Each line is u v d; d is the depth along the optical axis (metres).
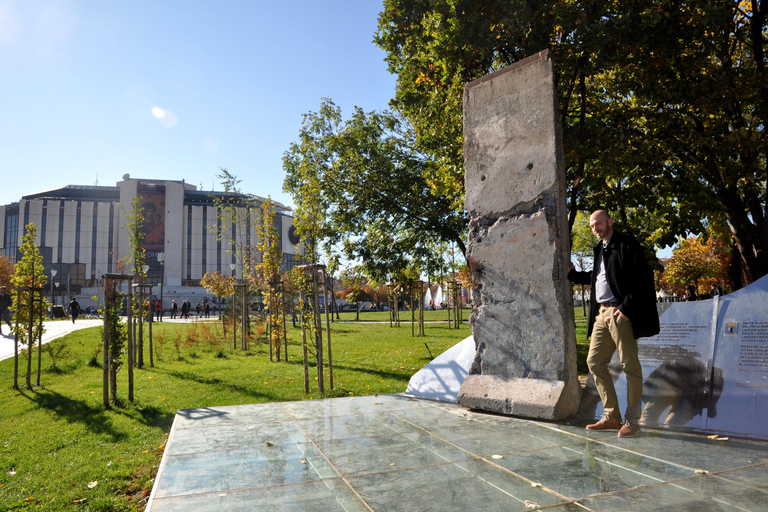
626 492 2.64
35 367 12.23
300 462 3.37
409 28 10.56
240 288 20.25
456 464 3.24
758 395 3.88
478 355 5.45
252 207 23.02
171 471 3.23
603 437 3.88
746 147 8.64
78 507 3.77
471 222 5.68
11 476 4.59
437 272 16.05
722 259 27.19
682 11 7.69
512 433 4.08
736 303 4.41
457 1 7.84
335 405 5.59
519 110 5.28
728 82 8.62
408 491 2.75
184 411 5.36
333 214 15.23
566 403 4.56
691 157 10.18
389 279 16.05
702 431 3.95
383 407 5.41
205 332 19.98
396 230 15.38
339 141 15.21
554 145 4.89
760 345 4.08
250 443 3.94
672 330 4.71
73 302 32.59
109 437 5.76
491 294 5.38
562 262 4.79
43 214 93.81
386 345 17.25
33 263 10.02
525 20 7.34
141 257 15.37
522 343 5.01
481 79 5.73
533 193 5.05
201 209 96.69
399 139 15.45
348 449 3.68
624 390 4.67
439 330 25.42
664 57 8.03
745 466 3.06
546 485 2.79
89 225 94.50
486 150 5.60
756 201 11.23
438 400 5.78
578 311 44.28
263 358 13.79
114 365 7.82
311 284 8.67
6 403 8.36
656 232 13.44
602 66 7.49
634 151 8.87
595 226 4.27
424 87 10.41
